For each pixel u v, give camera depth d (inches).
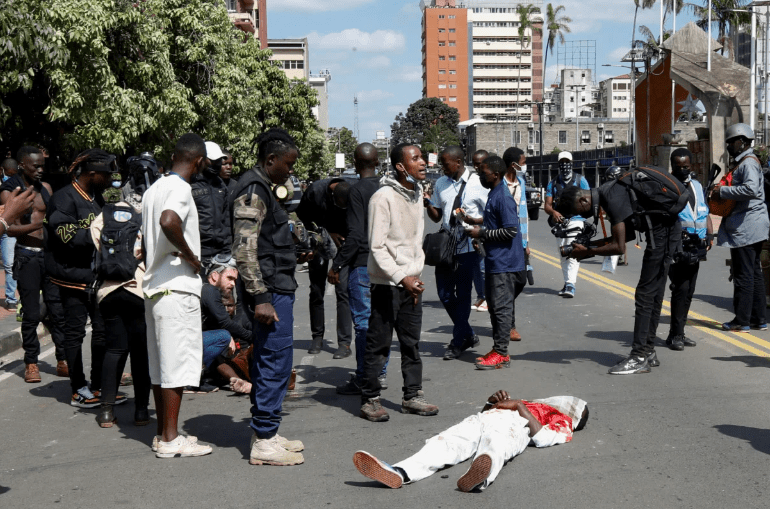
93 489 171.9
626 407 226.5
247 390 257.8
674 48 1273.4
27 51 584.7
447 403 237.9
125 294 216.2
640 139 1456.7
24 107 871.1
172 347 190.4
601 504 156.7
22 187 279.7
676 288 301.9
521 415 192.4
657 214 261.7
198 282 194.9
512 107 6835.6
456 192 315.6
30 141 894.4
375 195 216.4
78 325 245.0
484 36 6761.8
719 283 487.2
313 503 161.0
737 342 313.0
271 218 185.9
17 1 593.6
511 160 363.6
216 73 1144.8
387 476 165.9
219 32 1160.8
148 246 190.9
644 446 191.8
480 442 173.2
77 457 195.3
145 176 223.0
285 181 189.6
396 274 213.9
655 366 276.4
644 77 1380.4
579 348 312.7
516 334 331.6
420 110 5211.6
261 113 2057.1
